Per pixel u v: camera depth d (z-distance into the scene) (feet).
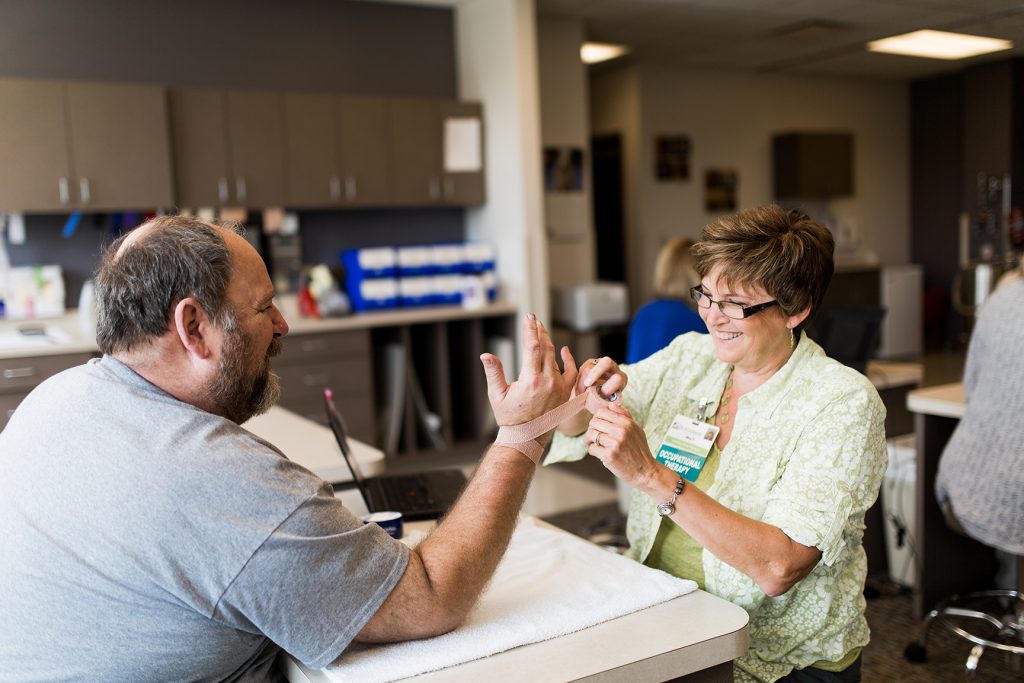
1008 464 7.07
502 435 4.04
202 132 15.06
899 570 9.75
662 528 4.94
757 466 4.53
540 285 17.21
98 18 15.15
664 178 23.97
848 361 10.11
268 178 15.69
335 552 3.33
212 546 3.21
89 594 3.27
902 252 14.84
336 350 15.23
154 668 3.33
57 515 3.33
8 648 3.38
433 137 17.21
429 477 6.55
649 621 3.80
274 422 8.34
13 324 14.57
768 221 4.48
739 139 24.14
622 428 3.95
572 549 4.72
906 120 9.53
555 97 18.86
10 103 13.47
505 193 17.35
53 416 3.55
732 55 12.52
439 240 18.83
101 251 3.93
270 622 3.26
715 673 3.73
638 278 24.08
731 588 4.48
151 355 3.59
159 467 3.28
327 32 17.15
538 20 18.15
